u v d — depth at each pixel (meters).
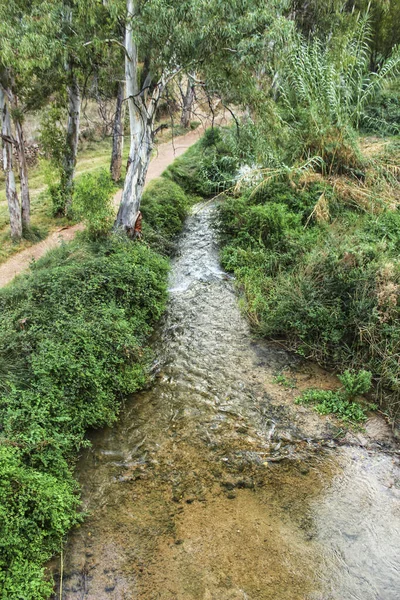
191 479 6.48
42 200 17.61
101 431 7.47
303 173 14.05
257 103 11.91
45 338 8.00
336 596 4.93
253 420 7.62
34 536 5.23
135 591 5.00
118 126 18.78
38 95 13.16
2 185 20.52
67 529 5.69
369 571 5.20
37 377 7.18
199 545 5.50
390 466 6.65
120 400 8.14
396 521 5.81
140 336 9.91
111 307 9.55
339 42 16.41
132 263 11.30
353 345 8.69
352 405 7.75
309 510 5.96
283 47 11.35
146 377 8.80
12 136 13.44
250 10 9.84
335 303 9.09
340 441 7.12
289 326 9.61
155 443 7.20
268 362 9.13
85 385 7.48
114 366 8.37
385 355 8.02
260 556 5.36
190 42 9.80
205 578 5.11
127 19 10.41
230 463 6.75
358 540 5.56
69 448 6.68
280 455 6.88
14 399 6.68
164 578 5.13
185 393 8.34
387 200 13.08
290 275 10.80
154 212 15.23
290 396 8.14
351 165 14.77
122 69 14.12
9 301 9.15
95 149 25.83
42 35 10.69
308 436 7.24
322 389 8.23
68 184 15.77
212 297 11.77
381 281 8.70
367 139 18.94
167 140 28.41
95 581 5.11
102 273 10.38
